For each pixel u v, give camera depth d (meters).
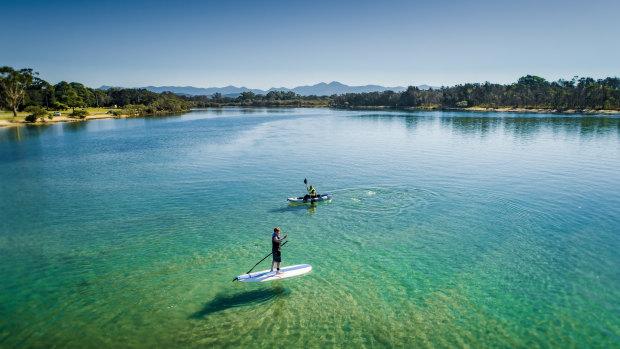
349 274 16.80
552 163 43.66
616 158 46.69
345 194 30.41
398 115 164.62
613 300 14.65
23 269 17.31
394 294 15.15
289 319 13.48
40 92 159.62
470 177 36.31
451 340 12.38
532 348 12.01
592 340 12.37
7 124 104.69
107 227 23.02
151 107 174.75
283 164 44.12
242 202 28.42
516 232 21.92
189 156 50.59
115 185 34.12
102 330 12.79
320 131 89.25
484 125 101.12
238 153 53.03
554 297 14.88
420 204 27.58
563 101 168.50
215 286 15.70
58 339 12.33
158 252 19.16
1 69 111.81
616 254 18.80
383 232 22.02
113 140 70.12
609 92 155.88
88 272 16.95
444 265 17.69
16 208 27.16
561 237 21.08
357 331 12.81
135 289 15.44
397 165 42.88
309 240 20.78
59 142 67.19
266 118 149.25
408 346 12.06
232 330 12.83
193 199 29.31
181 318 13.48
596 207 26.55
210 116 166.38
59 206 27.55
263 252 19.16
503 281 16.16
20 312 13.84
